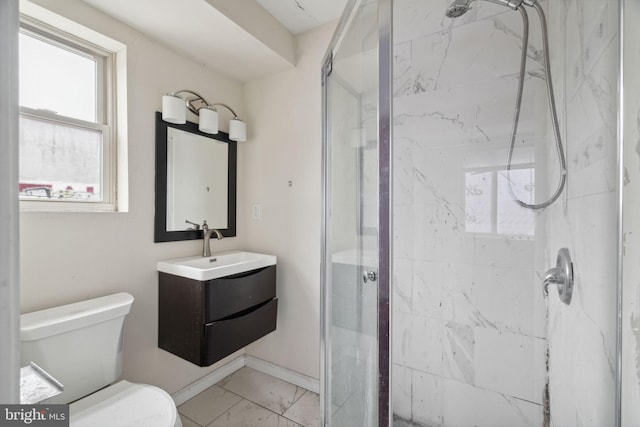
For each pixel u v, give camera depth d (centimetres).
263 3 163
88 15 133
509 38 123
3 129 33
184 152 177
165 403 110
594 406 74
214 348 148
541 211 120
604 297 67
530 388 124
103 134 147
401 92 144
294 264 195
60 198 133
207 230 183
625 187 53
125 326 148
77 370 116
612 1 62
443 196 137
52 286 124
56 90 134
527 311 124
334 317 147
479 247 131
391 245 102
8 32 33
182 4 134
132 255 151
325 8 167
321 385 158
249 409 167
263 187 208
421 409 144
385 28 101
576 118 88
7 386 33
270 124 204
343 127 138
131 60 150
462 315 135
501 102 125
